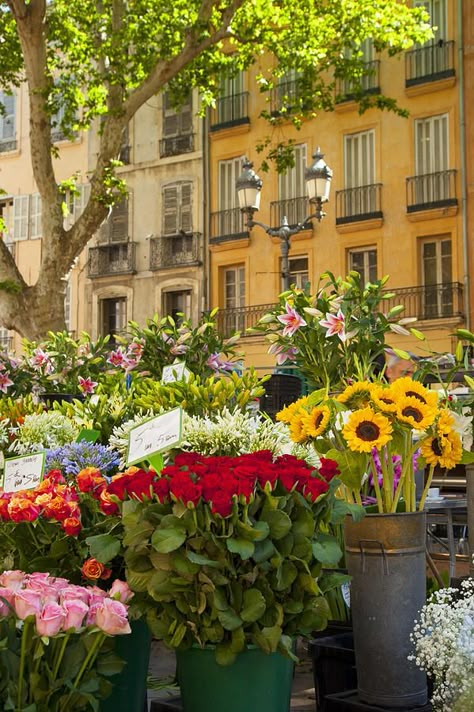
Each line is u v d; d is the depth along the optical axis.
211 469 2.72
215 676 2.64
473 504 3.50
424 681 2.98
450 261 23.03
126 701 2.98
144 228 27.27
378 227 23.73
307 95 17.14
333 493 2.83
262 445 3.12
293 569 2.66
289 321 3.98
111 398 4.79
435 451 3.06
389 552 2.95
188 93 17.53
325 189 14.36
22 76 29.56
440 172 23.09
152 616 2.71
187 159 26.72
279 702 2.71
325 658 3.25
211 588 2.57
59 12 16.50
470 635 2.56
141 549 2.68
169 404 4.32
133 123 27.64
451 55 23.25
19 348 29.17
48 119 15.39
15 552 3.23
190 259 26.36
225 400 4.32
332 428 3.08
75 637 2.54
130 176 27.56
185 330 6.38
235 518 2.57
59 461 3.52
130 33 15.60
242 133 25.89
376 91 24.09
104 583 3.15
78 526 3.00
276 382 6.29
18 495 3.08
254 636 2.61
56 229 15.66
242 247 25.62
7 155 29.75
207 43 15.36
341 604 3.61
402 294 23.16
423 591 3.01
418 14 16.59
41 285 15.66
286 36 16.81
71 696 2.48
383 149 23.92
